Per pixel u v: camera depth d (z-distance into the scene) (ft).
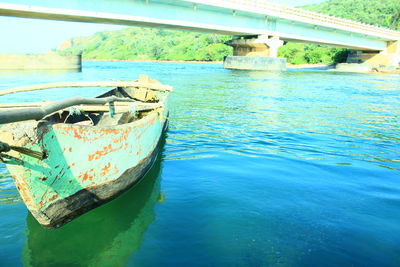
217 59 301.02
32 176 11.78
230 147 26.58
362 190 18.17
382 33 186.19
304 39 161.07
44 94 57.88
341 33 172.96
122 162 15.57
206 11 123.54
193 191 17.78
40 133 11.41
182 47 374.02
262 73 140.56
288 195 17.39
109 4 93.97
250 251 12.40
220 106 49.67
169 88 27.40
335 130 33.68
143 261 11.85
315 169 21.54
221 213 15.31
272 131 32.81
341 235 13.55
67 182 13.12
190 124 35.78
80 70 128.77
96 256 12.19
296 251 12.41
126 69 160.56
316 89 78.64
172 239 13.21
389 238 13.33
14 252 12.32
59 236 13.48
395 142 28.99
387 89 80.28
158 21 108.58
